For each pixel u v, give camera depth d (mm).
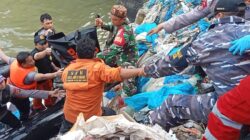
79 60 5477
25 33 12523
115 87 7051
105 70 5309
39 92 6344
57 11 14062
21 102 6621
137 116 6141
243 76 4363
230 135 3752
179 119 5109
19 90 6219
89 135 4301
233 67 4379
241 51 4266
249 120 3652
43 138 6391
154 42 7996
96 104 5555
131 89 6895
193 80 6219
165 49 7465
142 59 7617
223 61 4422
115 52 6594
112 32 6879
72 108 5566
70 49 6430
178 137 5328
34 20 13383
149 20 9055
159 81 6746
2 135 6160
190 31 7648
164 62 4840
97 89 5465
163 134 4504
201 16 6078
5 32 12555
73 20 13422
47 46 6867
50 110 6555
